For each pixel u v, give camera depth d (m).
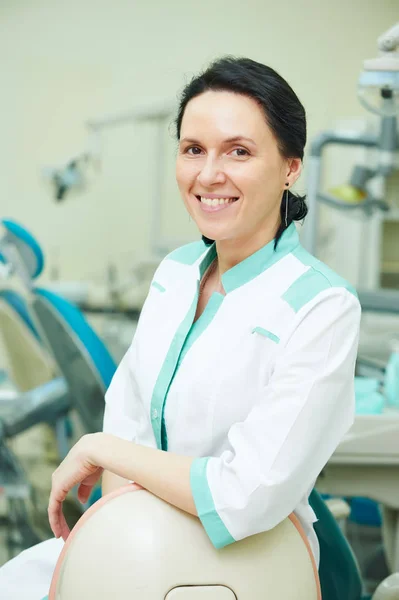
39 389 2.35
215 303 1.00
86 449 0.90
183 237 4.62
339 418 0.88
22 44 4.55
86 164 3.45
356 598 1.17
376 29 4.62
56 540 1.15
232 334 0.95
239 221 0.92
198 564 0.80
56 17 4.55
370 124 4.16
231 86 0.89
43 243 4.64
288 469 0.83
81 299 3.96
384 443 1.41
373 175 2.67
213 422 0.95
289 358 0.87
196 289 1.04
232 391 0.93
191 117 0.90
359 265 4.20
